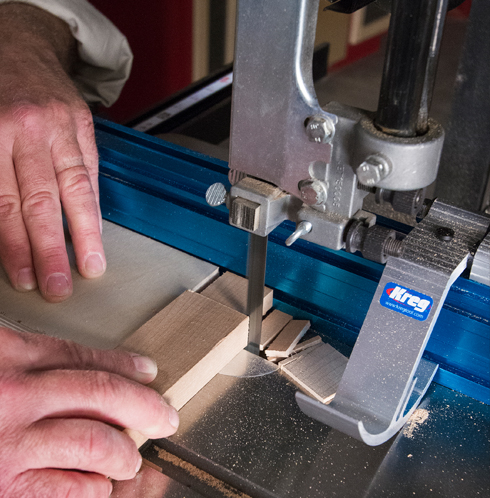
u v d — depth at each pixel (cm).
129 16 186
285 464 65
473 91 82
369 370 60
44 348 62
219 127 140
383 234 54
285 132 52
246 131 54
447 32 165
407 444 68
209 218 89
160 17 197
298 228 56
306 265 82
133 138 102
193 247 94
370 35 223
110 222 100
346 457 66
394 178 47
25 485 54
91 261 84
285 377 76
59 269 79
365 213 57
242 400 73
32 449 54
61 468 57
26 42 109
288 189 55
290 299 89
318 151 51
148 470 65
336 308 84
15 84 94
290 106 50
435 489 63
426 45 43
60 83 100
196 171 92
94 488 57
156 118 143
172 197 93
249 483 63
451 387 77
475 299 71
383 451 67
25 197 80
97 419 59
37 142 84
